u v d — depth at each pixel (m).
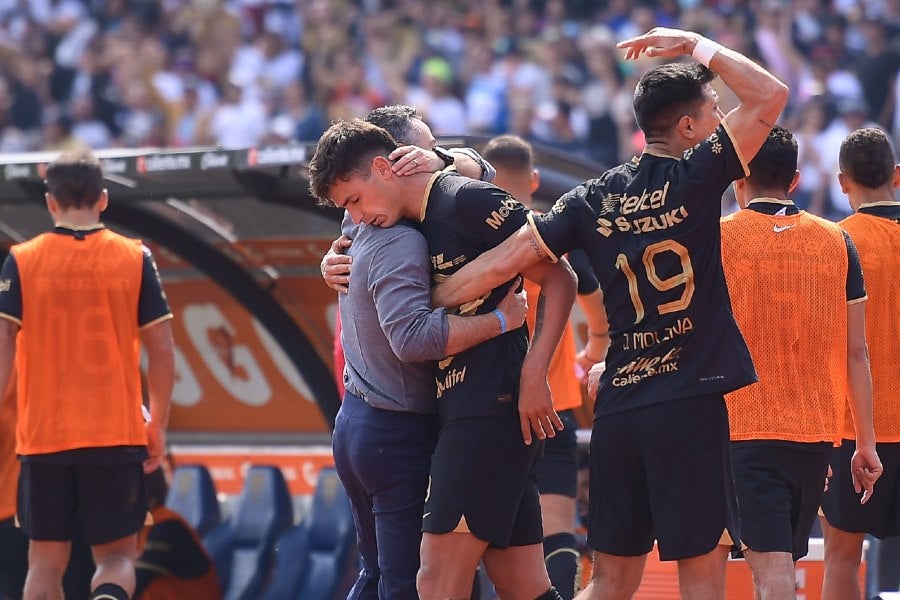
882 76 46.38
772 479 15.34
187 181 20.95
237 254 23.72
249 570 22.08
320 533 22.14
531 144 20.62
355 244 14.70
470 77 53.56
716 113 13.92
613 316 13.79
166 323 18.92
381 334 14.32
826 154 43.66
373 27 57.72
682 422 13.36
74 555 21.11
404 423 14.48
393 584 14.49
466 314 13.94
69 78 60.62
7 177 21.08
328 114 53.06
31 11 65.62
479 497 13.80
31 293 18.34
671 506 13.48
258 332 25.44
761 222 15.55
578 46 51.69
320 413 25.72
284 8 62.09
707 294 13.40
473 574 14.19
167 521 21.72
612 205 13.59
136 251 18.81
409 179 14.23
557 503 18.84
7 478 21.52
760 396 15.39
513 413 13.95
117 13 64.12
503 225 13.89
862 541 17.92
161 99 57.66
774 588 14.98
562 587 18.36
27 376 18.41
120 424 18.41
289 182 20.52
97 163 18.88
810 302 15.41
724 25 50.69
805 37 50.44
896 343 17.23
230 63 59.09
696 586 13.71
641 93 13.89
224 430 26.39
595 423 14.10
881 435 17.19
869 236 17.34
